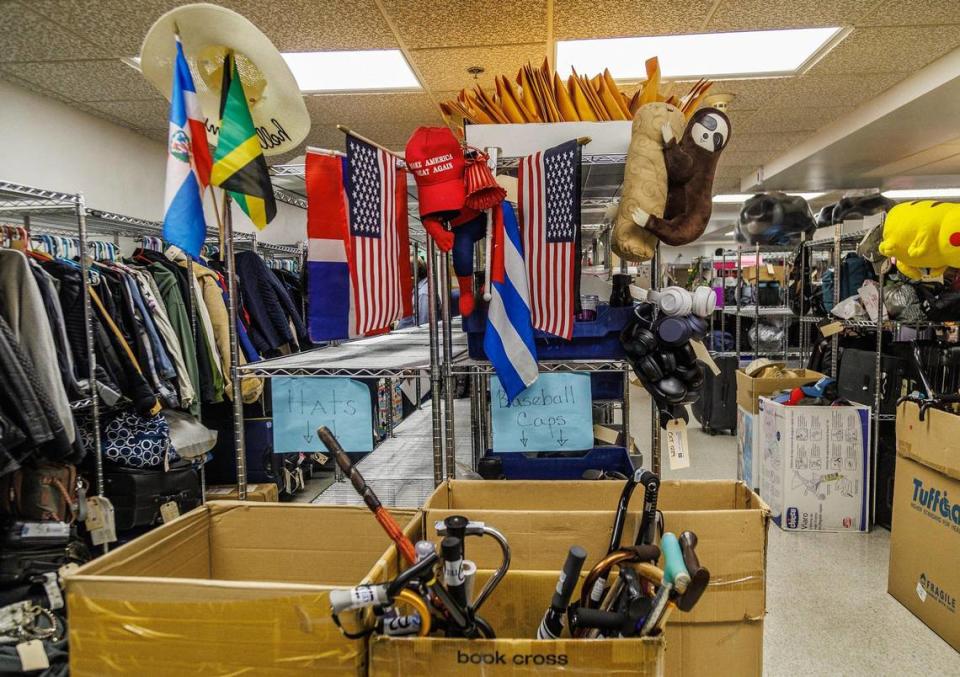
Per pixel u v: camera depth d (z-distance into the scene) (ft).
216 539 4.24
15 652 5.58
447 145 4.24
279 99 4.12
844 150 15.56
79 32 8.60
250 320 10.50
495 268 4.52
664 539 2.83
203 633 2.96
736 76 11.52
